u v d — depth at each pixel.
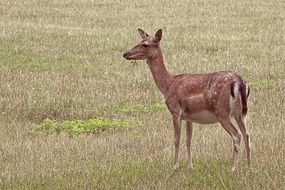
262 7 117.50
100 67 70.12
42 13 110.38
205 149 38.41
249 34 91.69
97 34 90.75
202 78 33.84
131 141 41.44
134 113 51.00
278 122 45.72
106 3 122.81
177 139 34.88
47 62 72.69
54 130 46.47
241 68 67.94
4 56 74.88
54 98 55.31
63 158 37.91
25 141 42.69
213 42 84.50
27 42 82.88
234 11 113.25
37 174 34.53
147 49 36.34
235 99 32.47
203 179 32.69
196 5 120.44
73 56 75.94
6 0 123.62
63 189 32.12
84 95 56.81
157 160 36.69
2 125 47.69
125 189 31.44
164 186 31.34
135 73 66.44
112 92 57.91
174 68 68.50
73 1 124.25
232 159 35.47
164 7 118.44
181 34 91.56
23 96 56.12
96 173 34.41
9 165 36.66
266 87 58.88
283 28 97.12
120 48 81.25
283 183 30.70
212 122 33.84
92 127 46.69
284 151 36.44
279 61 72.19
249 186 30.73
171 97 35.00
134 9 116.19
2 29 91.25
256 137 40.56
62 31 92.12
